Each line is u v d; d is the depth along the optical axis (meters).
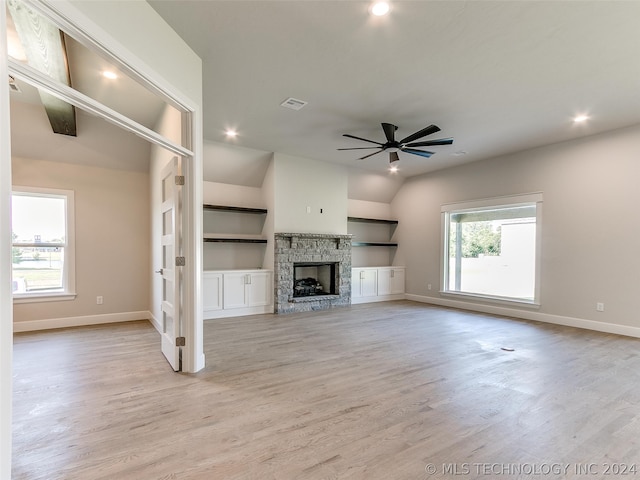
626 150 4.57
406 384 2.87
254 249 6.44
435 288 7.11
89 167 5.02
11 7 2.08
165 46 2.57
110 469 1.75
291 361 3.43
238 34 2.72
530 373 3.13
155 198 4.67
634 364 3.38
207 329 4.74
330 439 2.05
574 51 2.87
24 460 1.82
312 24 2.58
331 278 6.84
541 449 1.96
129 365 3.29
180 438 2.04
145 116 4.16
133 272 5.36
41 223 4.77
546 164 5.39
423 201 7.46
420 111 4.16
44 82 1.58
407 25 2.57
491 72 3.23
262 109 4.14
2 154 1.27
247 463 1.82
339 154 6.09
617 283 4.62
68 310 4.88
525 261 5.75
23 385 2.81
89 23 1.85
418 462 1.84
